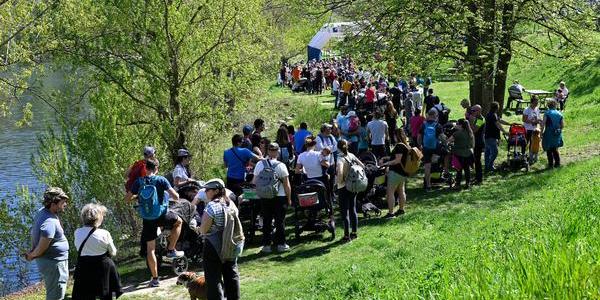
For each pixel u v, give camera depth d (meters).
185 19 19.27
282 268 11.65
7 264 17.00
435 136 17.12
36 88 19.41
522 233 8.16
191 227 12.14
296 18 25.19
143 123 18.66
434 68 21.25
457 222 12.75
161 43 18.88
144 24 18.81
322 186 13.29
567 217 8.10
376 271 9.76
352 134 18.52
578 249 5.19
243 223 14.67
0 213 16.12
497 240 8.55
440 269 7.56
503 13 21.44
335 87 34.91
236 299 8.76
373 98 28.30
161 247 12.02
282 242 12.80
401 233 12.83
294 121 32.59
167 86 19.14
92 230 8.98
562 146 18.89
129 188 12.37
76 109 18.08
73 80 18.80
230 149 13.95
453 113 30.45
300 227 14.24
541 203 12.16
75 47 18.69
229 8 19.58
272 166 12.52
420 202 15.96
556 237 6.18
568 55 22.11
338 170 12.72
